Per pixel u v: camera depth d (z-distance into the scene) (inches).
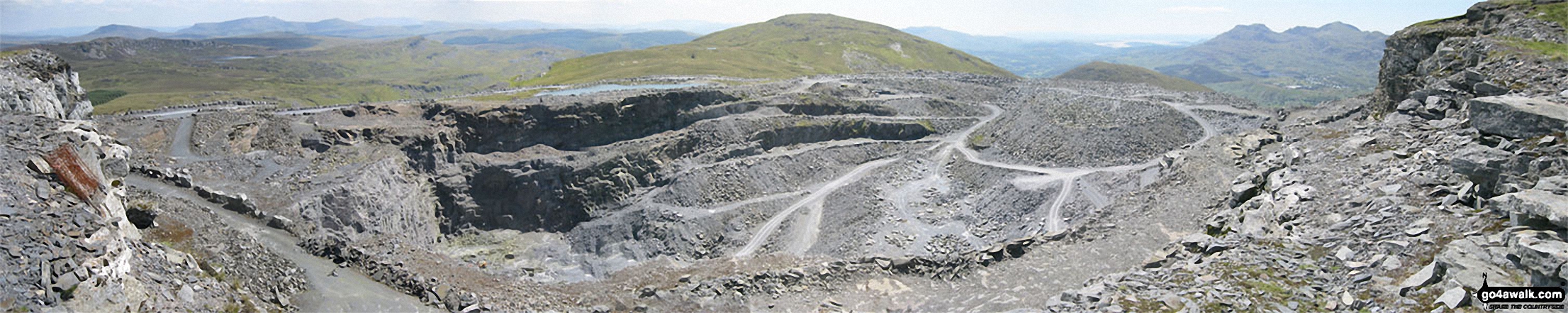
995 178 3774.6
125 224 1291.8
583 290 1892.2
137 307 1042.7
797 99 4854.8
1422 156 1635.1
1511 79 1878.7
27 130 1285.7
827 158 4397.1
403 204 3208.7
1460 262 1064.8
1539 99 1499.8
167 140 3036.4
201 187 2409.0
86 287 948.6
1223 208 1971.0
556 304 1734.7
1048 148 3956.7
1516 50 2074.3
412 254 2027.6
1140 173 3260.3
